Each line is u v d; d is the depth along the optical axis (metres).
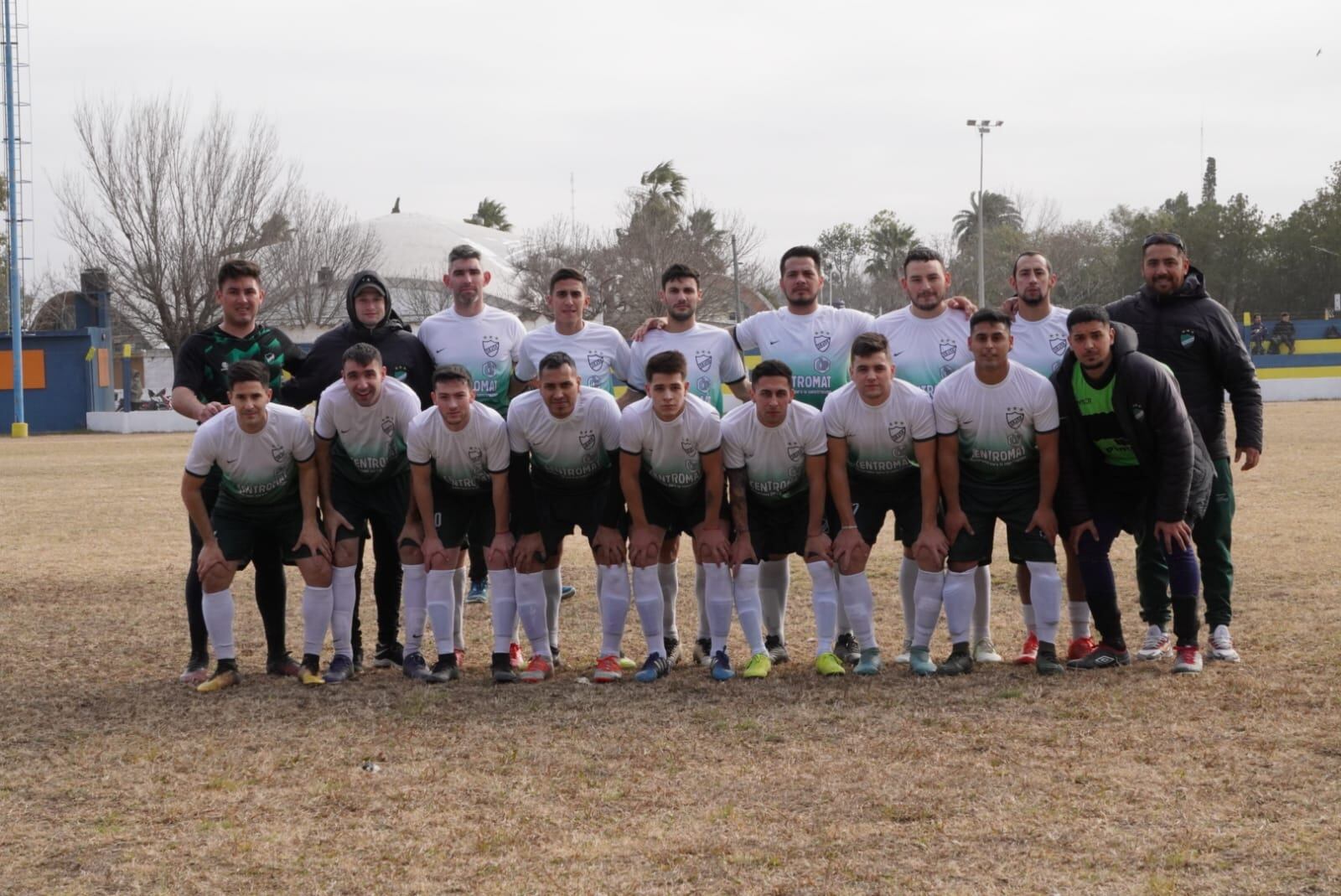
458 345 7.96
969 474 6.68
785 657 7.21
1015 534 6.66
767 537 7.06
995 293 62.75
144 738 5.70
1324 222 57.44
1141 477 6.59
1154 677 6.31
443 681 6.82
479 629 8.47
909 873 3.94
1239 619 7.62
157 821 4.58
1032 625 6.93
